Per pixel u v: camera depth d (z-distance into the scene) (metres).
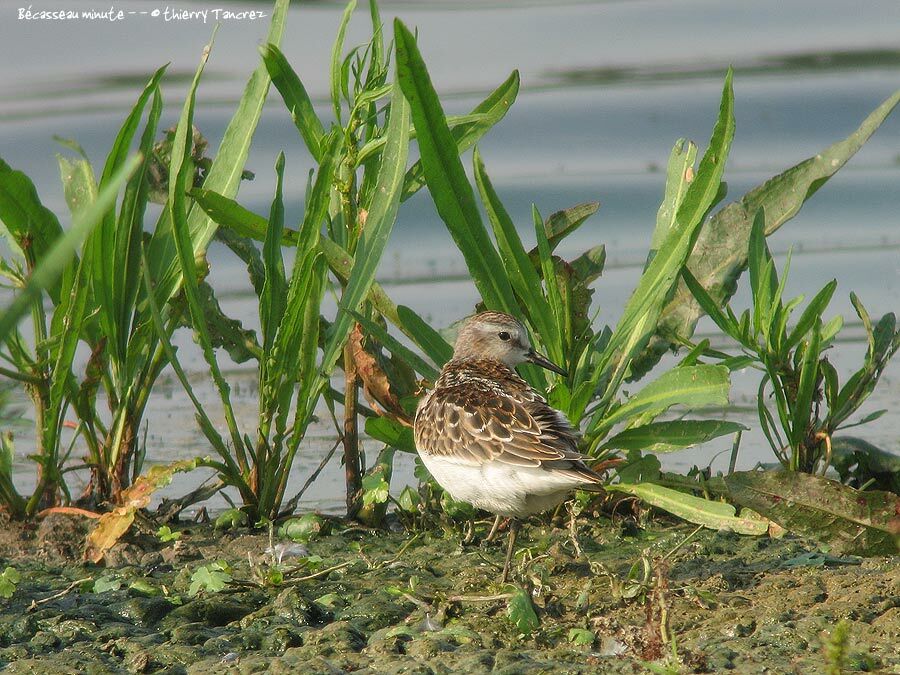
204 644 8.89
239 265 21.31
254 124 12.73
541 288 12.08
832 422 12.09
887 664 8.12
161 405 15.95
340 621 9.20
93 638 9.12
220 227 13.24
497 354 11.88
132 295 11.96
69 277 11.81
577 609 9.38
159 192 13.68
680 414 15.14
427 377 11.75
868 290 19.00
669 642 8.46
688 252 11.71
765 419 12.46
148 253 12.36
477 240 11.93
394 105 11.83
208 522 12.09
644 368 13.00
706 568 10.38
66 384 11.73
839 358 16.64
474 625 9.18
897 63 24.81
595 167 23.33
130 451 12.03
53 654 8.82
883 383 16.28
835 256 20.33
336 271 12.04
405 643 8.87
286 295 11.89
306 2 26.03
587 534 11.49
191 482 13.47
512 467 9.77
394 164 11.81
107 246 11.55
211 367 11.57
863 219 21.88
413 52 10.98
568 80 24.81
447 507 11.77
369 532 11.78
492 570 10.46
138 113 11.49
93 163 22.36
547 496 9.87
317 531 11.55
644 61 25.11
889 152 23.50
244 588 10.02
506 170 23.39
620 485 11.55
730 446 14.25
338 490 13.16
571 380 12.28
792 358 12.48
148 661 8.56
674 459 13.91
